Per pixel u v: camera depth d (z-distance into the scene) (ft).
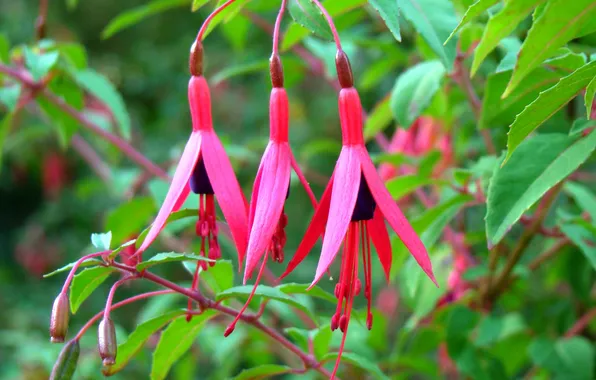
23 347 1.40
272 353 1.21
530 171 0.69
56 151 2.53
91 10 2.68
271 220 0.61
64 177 2.58
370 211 0.62
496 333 0.94
